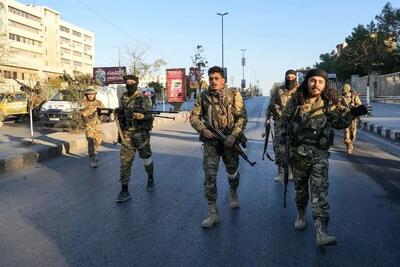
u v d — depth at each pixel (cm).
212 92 548
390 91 4078
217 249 479
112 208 648
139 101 698
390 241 498
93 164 1002
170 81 3016
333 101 470
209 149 550
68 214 622
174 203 669
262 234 524
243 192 729
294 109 483
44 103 2198
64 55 14175
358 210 621
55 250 486
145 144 709
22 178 887
